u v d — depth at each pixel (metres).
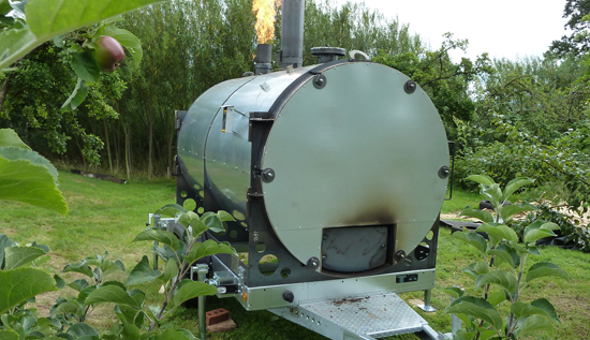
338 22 17.59
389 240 4.23
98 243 7.56
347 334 3.57
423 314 5.13
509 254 2.12
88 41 0.87
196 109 5.78
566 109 16.72
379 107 3.94
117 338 1.63
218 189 4.77
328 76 3.74
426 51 18.19
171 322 4.74
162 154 18.61
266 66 5.95
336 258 4.07
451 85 17.88
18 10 0.66
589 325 4.94
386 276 4.25
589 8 28.52
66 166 18.56
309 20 16.98
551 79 23.72
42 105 9.87
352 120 3.86
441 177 4.25
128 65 14.51
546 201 7.77
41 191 0.52
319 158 3.77
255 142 3.68
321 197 3.82
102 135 18.55
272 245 3.83
